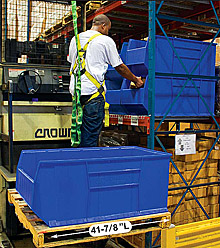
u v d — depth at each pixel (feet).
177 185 12.37
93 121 11.34
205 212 13.08
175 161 12.51
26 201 8.04
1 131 13.64
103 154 9.92
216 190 13.51
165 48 11.91
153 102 11.34
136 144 14.01
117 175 7.81
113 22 16.46
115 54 11.28
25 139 12.96
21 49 13.62
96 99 11.27
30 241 12.96
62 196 7.25
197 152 12.89
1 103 13.19
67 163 7.22
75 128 10.43
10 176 11.71
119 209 7.93
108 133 14.98
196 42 12.62
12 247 12.08
